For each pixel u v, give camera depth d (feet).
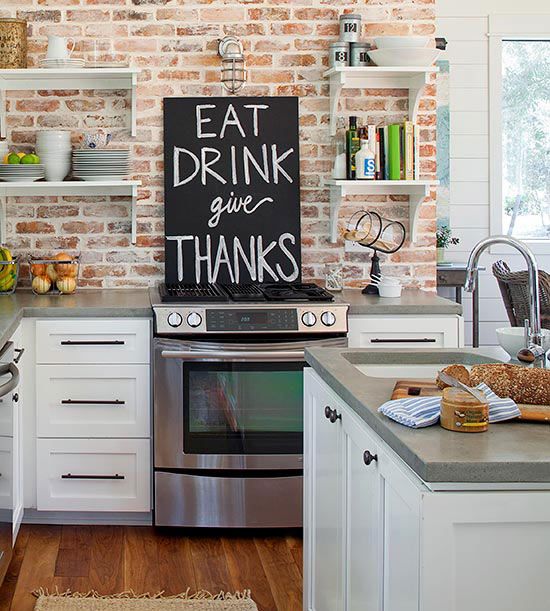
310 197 16.22
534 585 5.93
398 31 16.15
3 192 15.65
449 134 23.08
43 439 14.17
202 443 13.96
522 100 23.30
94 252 16.15
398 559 6.54
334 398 8.88
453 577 5.90
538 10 22.93
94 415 14.20
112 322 14.07
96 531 14.26
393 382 8.50
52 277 15.51
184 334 13.76
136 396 14.17
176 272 15.99
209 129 15.99
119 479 14.26
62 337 14.07
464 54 22.95
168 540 13.93
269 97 16.02
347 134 15.49
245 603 11.63
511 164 23.39
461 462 5.88
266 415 13.98
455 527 5.88
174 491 14.03
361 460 7.73
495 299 23.47
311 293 14.80
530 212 23.48
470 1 22.85
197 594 11.90
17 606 11.51
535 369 7.66
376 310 14.42
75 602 11.59
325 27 16.03
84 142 15.58
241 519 14.07
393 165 15.39
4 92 15.83
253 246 16.06
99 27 15.88
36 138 15.70
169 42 15.93
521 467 5.90
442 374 7.39
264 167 16.05
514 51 23.21
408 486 6.23
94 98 15.94
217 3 15.93
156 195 16.11
